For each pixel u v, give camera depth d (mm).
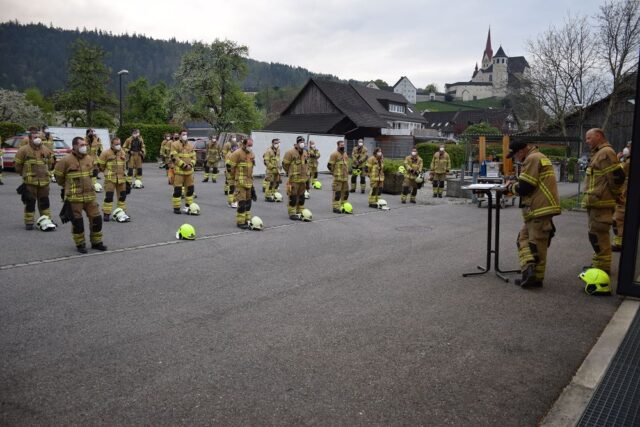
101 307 6070
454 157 41312
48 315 5762
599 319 5812
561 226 12938
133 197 17125
